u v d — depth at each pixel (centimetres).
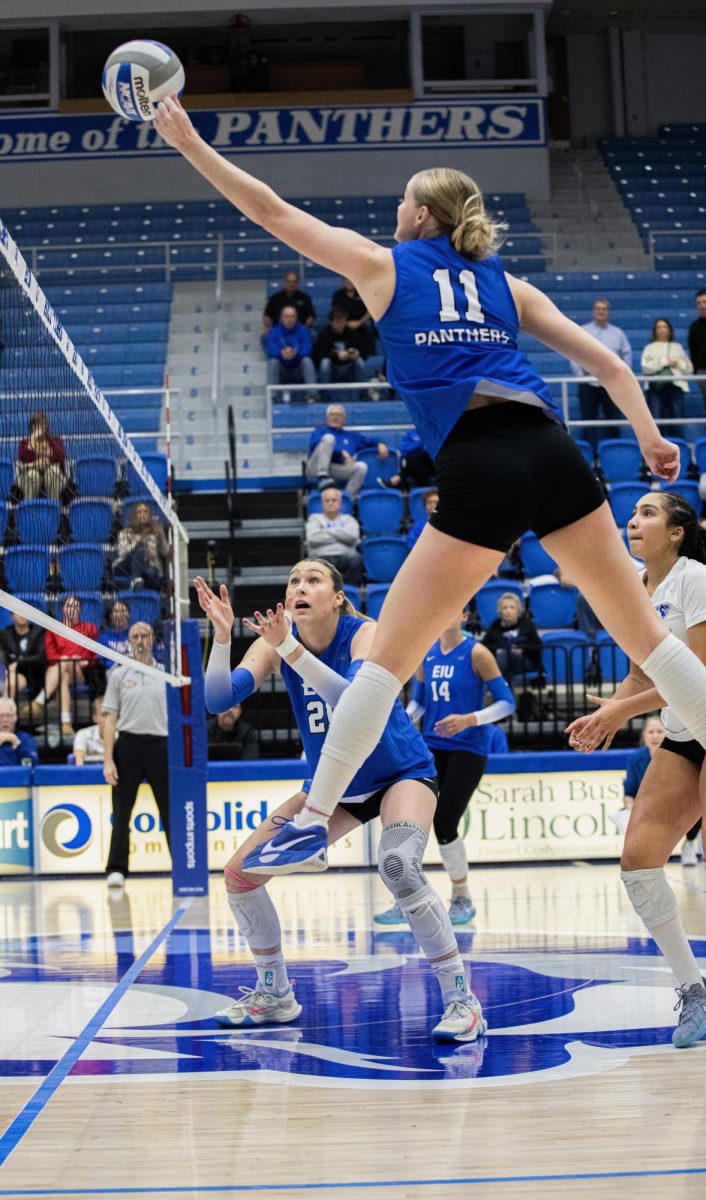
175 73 272
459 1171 250
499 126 2225
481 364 279
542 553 1354
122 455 658
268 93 2194
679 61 2534
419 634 272
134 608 690
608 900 758
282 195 2189
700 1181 240
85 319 1917
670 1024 396
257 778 997
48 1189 244
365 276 284
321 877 944
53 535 504
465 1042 375
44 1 2164
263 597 1338
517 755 1010
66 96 2250
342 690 370
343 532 1321
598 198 2253
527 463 270
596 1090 314
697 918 648
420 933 384
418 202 297
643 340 1884
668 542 383
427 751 416
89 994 472
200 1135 282
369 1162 258
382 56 2428
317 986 480
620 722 366
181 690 844
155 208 2133
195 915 735
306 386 1606
